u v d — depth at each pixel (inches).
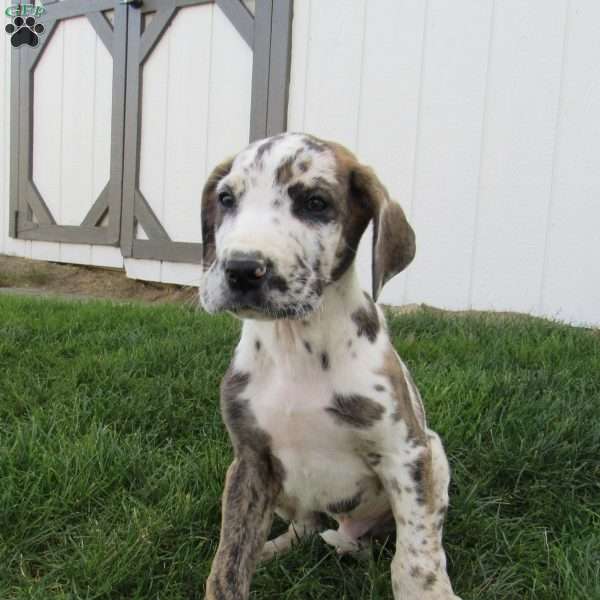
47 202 105.8
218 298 22.7
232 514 25.9
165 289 89.9
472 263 66.5
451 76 66.1
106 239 95.4
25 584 24.9
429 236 68.5
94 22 94.9
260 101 77.5
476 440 34.7
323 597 25.3
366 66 70.6
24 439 33.8
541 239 62.9
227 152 82.0
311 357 24.7
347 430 24.9
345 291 25.3
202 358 47.9
